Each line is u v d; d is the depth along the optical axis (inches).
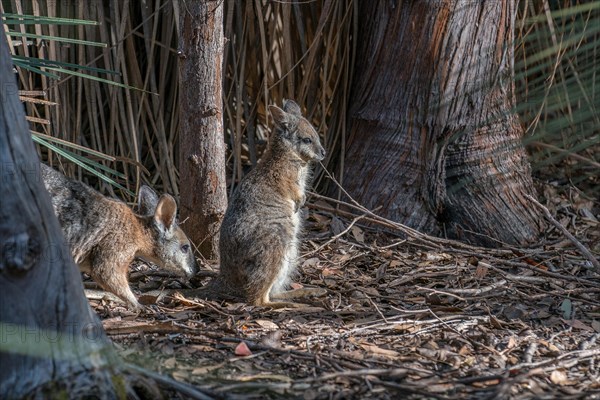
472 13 409.4
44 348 194.9
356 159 443.5
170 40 454.3
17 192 191.3
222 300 339.9
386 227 425.7
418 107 423.2
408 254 402.9
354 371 242.7
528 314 319.0
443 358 267.7
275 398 226.4
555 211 460.1
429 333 293.9
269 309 326.6
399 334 293.4
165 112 469.4
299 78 482.9
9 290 191.6
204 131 365.7
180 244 344.8
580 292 344.8
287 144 365.7
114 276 321.7
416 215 426.9
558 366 259.4
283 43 464.4
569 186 472.7
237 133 456.1
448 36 412.5
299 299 339.3
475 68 414.0
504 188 425.1
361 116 442.3
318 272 376.5
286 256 345.7
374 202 432.5
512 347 281.9
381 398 229.5
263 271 333.4
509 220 423.5
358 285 358.6
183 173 375.9
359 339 285.6
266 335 277.6
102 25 442.9
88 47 453.7
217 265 381.7
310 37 482.9
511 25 415.2
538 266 391.5
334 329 296.8
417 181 426.9
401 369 249.9
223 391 226.1
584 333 302.7
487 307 322.7
